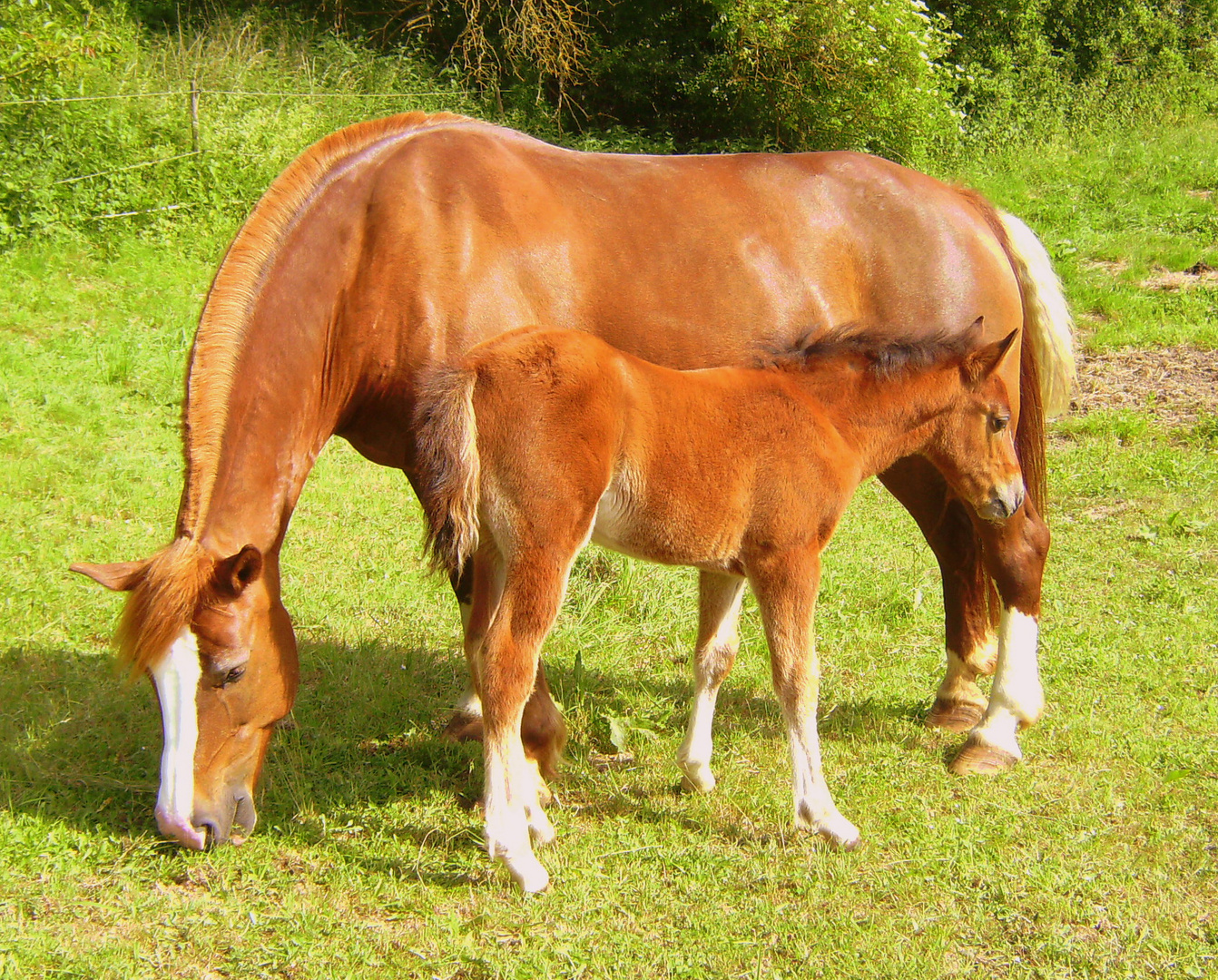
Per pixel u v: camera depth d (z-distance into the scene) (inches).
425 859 133.4
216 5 559.2
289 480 135.1
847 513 253.8
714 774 156.1
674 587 214.2
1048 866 132.1
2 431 243.8
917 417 148.8
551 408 124.0
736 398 135.5
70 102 376.2
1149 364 332.8
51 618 183.2
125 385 278.7
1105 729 163.3
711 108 592.7
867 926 122.5
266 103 442.3
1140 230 464.4
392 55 547.8
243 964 113.7
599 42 606.2
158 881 126.4
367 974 113.6
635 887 129.0
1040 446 173.0
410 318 139.9
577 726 169.5
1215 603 201.9
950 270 163.3
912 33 537.0
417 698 175.3
